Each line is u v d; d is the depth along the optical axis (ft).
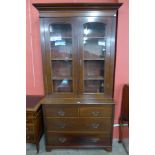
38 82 7.57
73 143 6.79
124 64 6.64
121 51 6.52
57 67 6.68
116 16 5.97
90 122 6.49
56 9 5.80
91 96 6.58
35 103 6.68
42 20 5.96
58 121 6.52
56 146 6.84
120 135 7.31
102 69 6.62
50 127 6.60
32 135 6.54
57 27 6.32
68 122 6.52
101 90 6.73
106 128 6.54
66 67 6.68
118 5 5.61
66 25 6.23
